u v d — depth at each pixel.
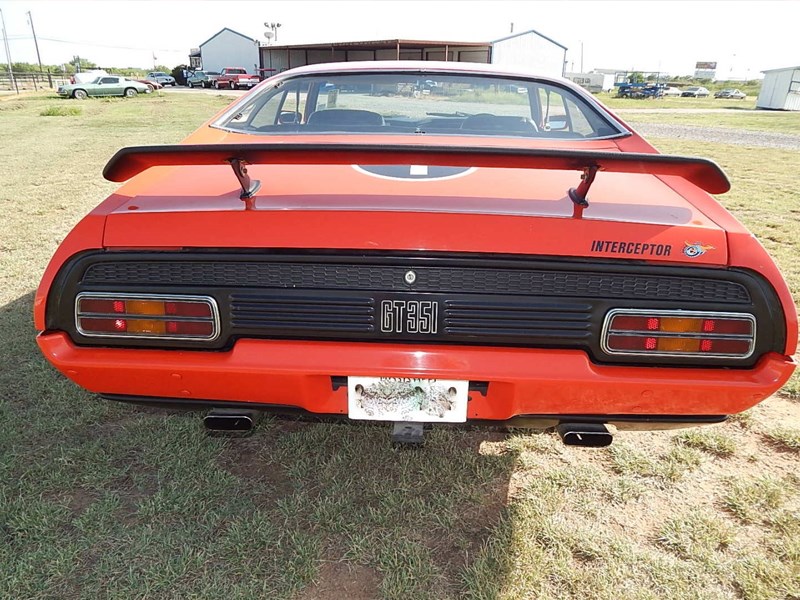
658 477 2.34
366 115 2.68
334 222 1.67
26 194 7.39
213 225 1.71
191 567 1.86
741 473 2.38
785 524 2.08
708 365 1.71
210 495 2.18
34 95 35.31
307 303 1.70
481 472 2.33
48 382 2.94
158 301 1.72
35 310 1.76
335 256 1.68
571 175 2.12
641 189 2.02
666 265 1.67
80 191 7.61
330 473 2.32
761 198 7.87
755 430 2.70
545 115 2.71
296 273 1.71
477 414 1.80
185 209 1.75
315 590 1.80
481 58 42.72
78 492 2.18
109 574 1.82
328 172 2.05
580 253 1.66
